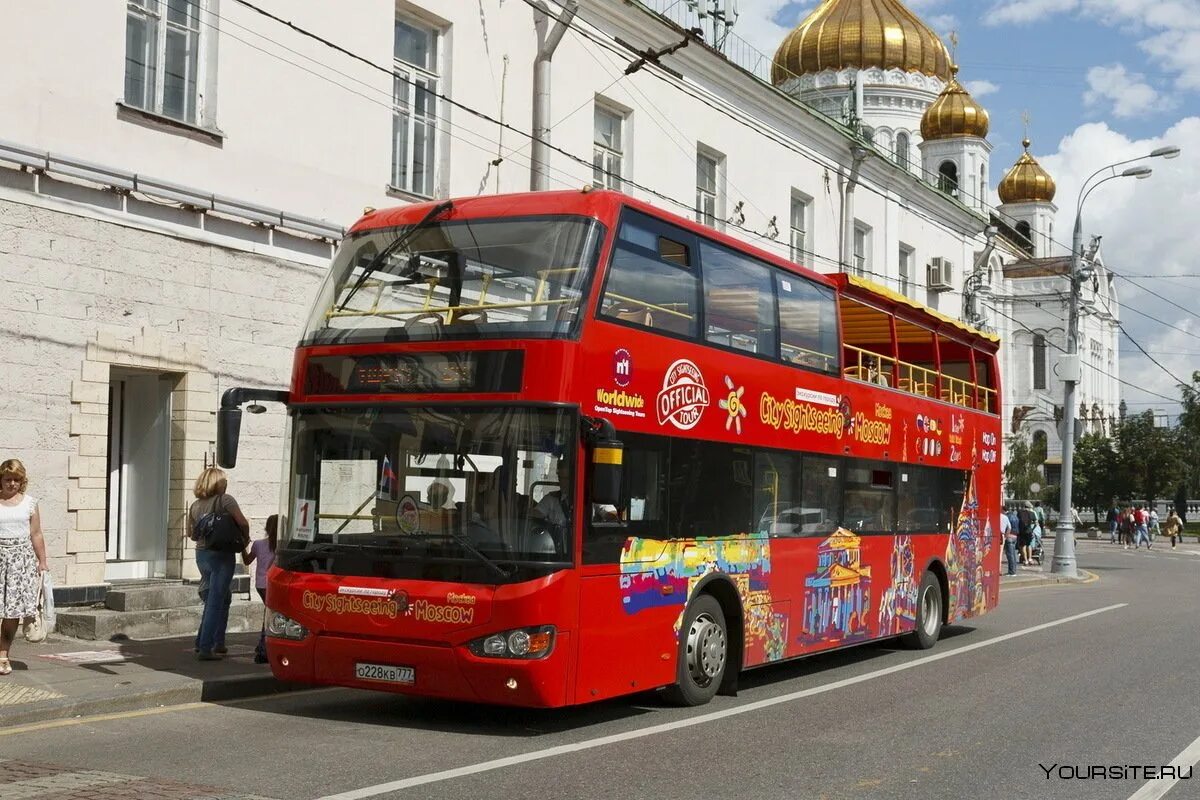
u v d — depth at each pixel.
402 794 6.96
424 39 18.39
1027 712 10.25
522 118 19.84
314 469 9.32
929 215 36.53
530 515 8.63
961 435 16.86
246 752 8.14
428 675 8.73
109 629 12.70
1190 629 17.72
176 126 14.28
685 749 8.52
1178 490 78.94
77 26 13.18
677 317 10.21
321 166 16.28
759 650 11.31
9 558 10.23
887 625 14.20
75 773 7.37
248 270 15.20
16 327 12.53
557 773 7.64
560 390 8.75
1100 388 83.56
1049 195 83.19
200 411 14.49
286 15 15.76
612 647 9.16
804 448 12.29
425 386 9.03
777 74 58.16
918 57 57.91
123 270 13.63
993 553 18.02
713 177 25.64
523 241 9.23
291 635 9.22
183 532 14.27
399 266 9.51
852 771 7.85
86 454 13.19
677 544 10.04
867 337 15.17
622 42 20.55
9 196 12.48
